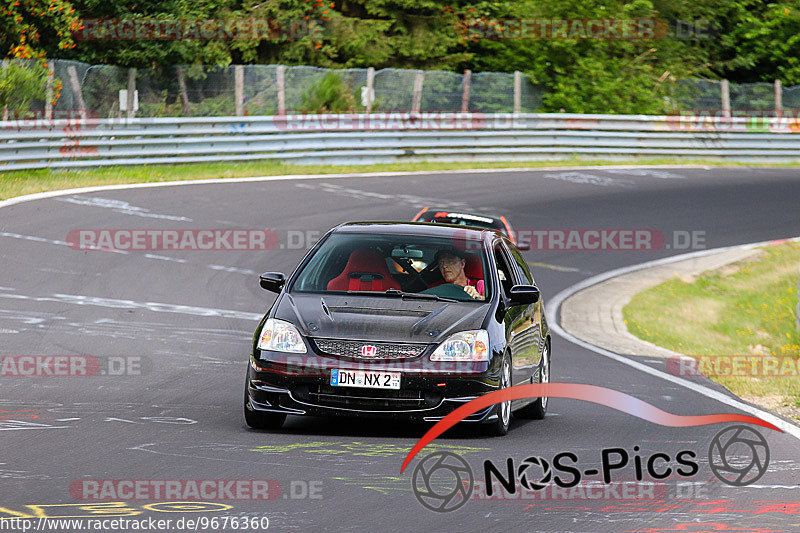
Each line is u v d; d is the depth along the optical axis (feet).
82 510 65.57
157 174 291.99
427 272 103.19
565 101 451.12
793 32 577.84
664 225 290.35
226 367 127.75
